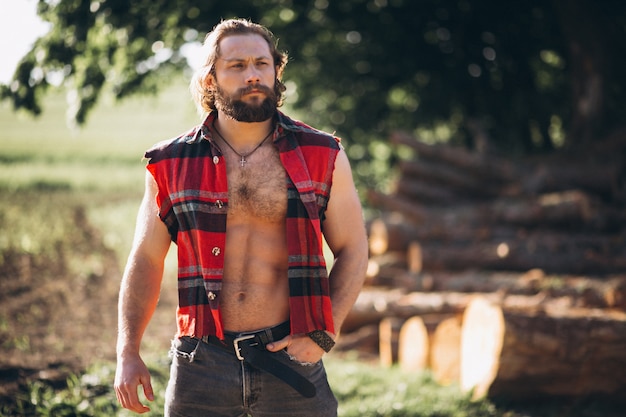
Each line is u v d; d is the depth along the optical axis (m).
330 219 2.67
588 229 7.74
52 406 4.53
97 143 51.34
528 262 7.26
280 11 13.74
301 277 2.58
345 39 14.41
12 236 13.27
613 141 9.61
